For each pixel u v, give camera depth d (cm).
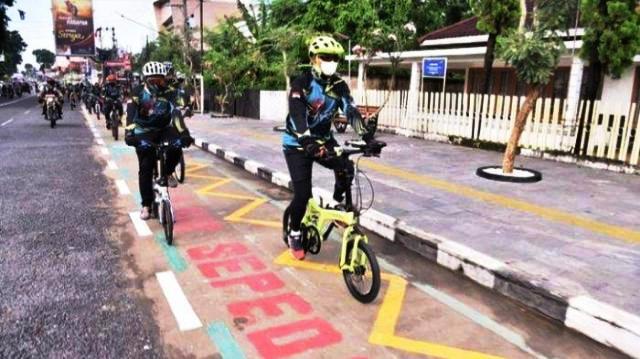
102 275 439
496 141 1178
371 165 943
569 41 1215
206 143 1266
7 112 2623
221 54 2394
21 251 494
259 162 976
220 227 590
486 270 434
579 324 359
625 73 1360
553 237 525
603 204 668
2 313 366
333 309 385
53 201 691
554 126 1053
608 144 955
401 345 335
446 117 1320
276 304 391
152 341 333
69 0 4838
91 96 2544
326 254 504
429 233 521
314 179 808
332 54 393
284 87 2239
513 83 1681
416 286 434
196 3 5125
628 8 1057
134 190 771
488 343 341
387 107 1547
